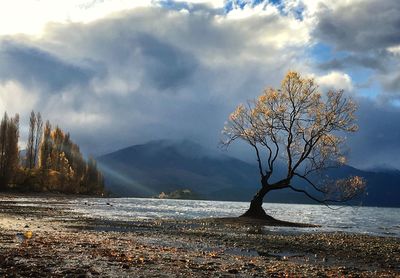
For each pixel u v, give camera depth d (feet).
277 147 157.28
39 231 80.84
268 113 155.63
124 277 36.09
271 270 45.21
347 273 46.98
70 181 483.51
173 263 46.11
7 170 362.53
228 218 151.53
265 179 157.79
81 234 80.74
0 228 82.43
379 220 263.90
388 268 55.26
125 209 248.52
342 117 153.17
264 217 155.84
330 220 232.73
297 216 273.13
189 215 203.41
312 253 67.67
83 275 35.55
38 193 405.39
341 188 150.00
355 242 84.38
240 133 160.04
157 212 228.02
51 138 489.67
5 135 363.15
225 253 62.90
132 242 69.72
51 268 38.50
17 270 36.09
